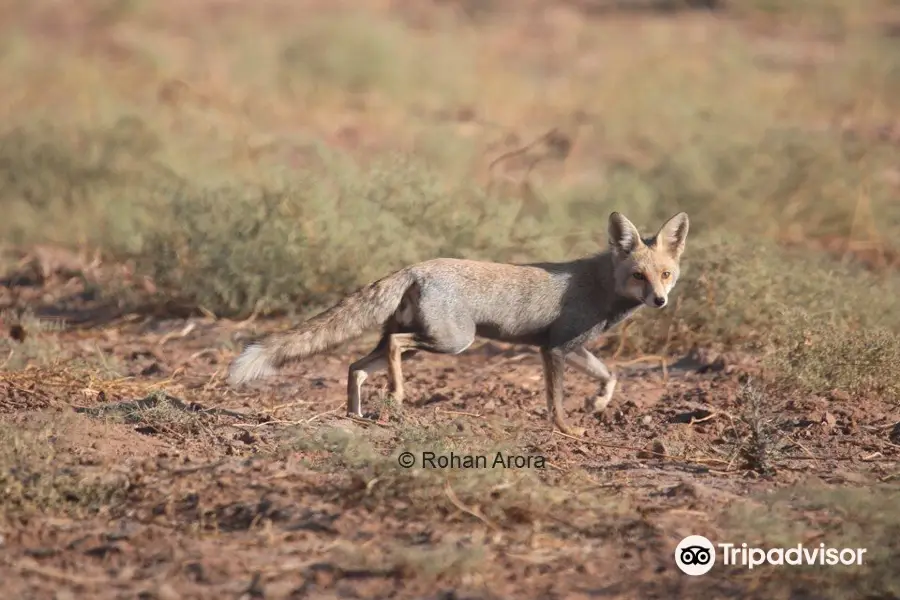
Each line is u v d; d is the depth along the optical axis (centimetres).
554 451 1145
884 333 1362
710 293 1572
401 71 3294
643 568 867
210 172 2125
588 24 4225
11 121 2561
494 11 4578
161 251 1752
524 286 1284
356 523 927
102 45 3762
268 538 895
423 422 1192
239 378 1235
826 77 3158
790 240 2091
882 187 2238
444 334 1259
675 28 4094
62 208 2205
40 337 1584
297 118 2892
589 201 2200
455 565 839
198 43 3838
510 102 3111
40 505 948
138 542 888
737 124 2516
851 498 942
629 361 1549
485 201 1792
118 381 1383
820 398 1319
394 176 1770
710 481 1069
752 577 851
